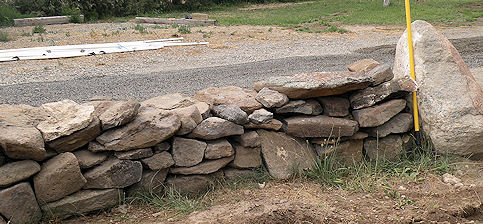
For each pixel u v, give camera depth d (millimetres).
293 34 13656
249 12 22422
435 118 4141
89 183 3373
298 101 4035
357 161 4223
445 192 3699
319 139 4094
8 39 12469
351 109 4191
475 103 4117
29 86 7012
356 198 3680
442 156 4137
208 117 3887
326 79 4051
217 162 3775
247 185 3859
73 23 18109
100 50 10266
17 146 2986
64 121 3289
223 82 7207
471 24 15570
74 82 7309
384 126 4207
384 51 10359
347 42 12109
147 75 7801
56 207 3252
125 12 21594
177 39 12250
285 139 4023
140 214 3463
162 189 3670
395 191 3711
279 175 3938
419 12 18734
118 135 3400
